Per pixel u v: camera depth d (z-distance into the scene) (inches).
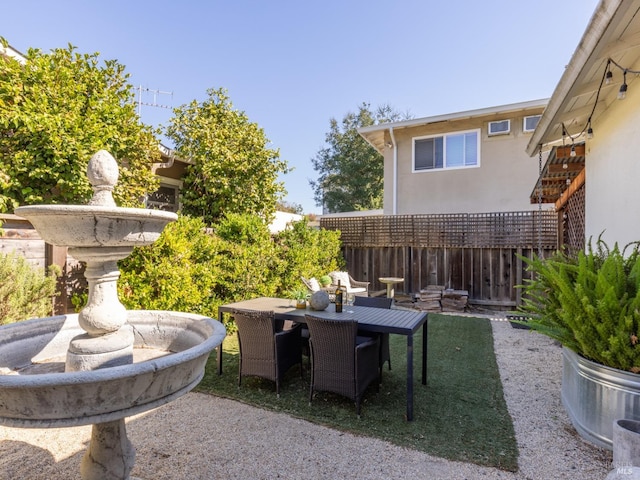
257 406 126.9
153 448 100.6
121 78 233.5
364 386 123.8
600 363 101.3
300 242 287.7
